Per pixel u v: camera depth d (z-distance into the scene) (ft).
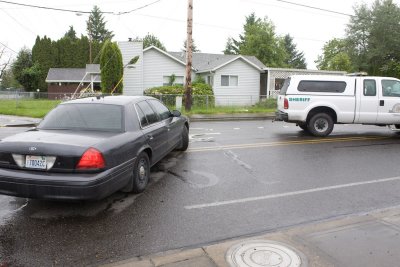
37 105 81.05
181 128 27.78
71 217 15.53
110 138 16.20
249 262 11.41
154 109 22.62
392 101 36.78
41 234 13.88
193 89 81.15
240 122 54.80
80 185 14.24
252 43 164.04
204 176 22.07
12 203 17.16
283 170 23.70
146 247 12.89
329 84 37.09
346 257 11.72
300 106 37.22
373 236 13.28
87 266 11.60
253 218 15.61
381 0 141.49
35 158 14.84
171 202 17.47
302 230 13.88
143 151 18.90
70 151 14.64
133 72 90.22
